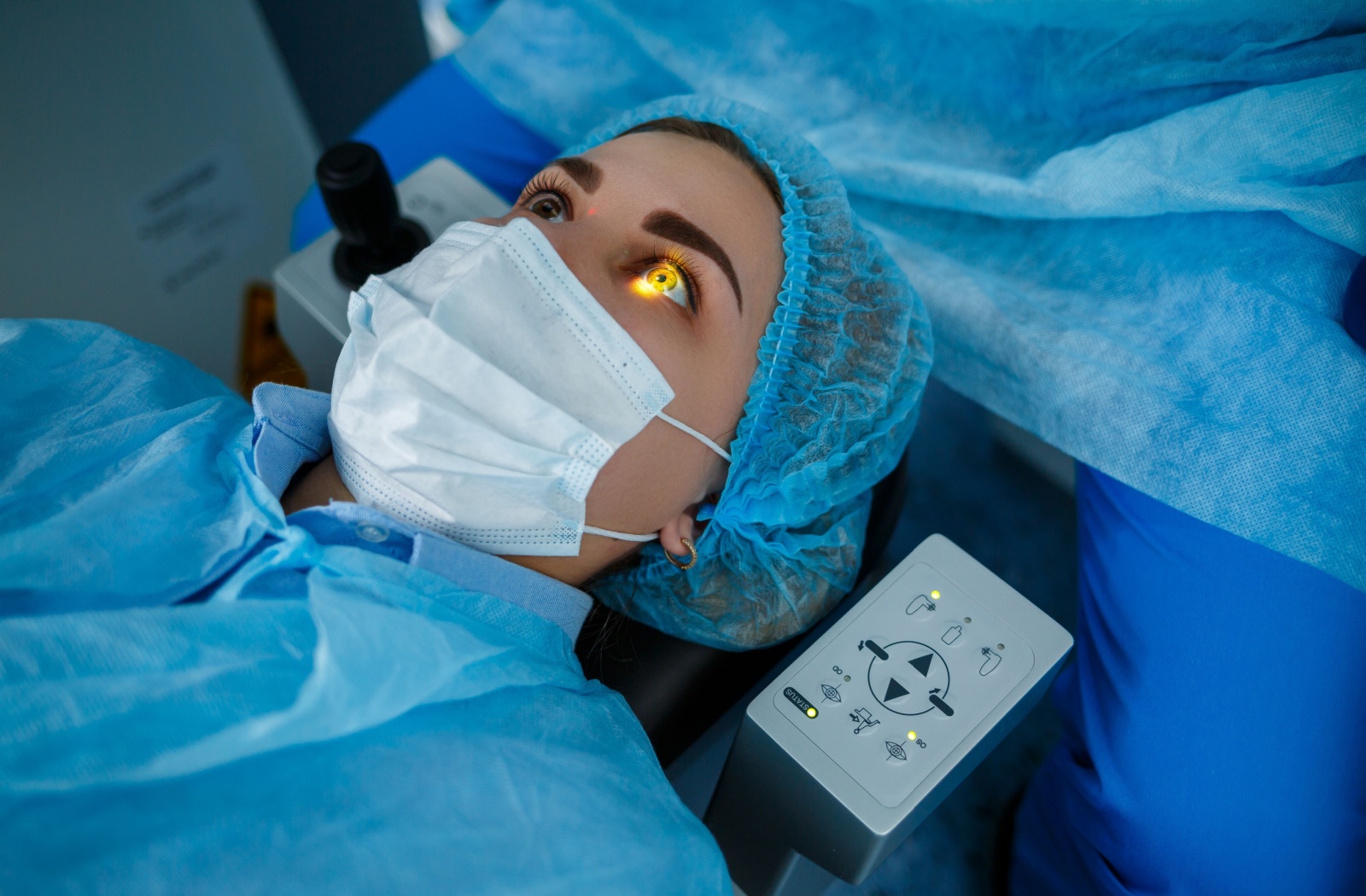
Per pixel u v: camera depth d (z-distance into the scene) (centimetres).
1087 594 105
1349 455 90
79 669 62
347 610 67
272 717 61
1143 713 92
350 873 63
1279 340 94
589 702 81
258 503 72
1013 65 115
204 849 61
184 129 153
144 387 86
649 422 78
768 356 87
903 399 93
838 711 78
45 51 130
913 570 86
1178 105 106
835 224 92
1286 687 88
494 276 73
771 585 95
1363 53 95
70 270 151
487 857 66
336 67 176
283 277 121
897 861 118
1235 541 93
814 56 132
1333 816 85
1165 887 88
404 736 69
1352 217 92
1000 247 118
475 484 74
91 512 71
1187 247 104
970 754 77
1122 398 100
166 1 140
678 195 83
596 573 88
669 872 73
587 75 144
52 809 60
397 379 71
